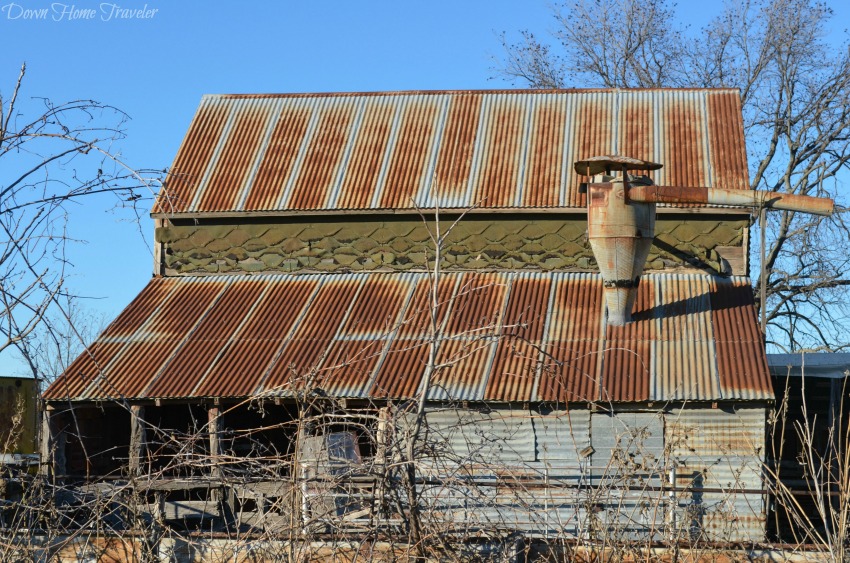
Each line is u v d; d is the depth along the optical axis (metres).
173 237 28.75
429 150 29.50
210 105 32.25
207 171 29.62
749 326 23.73
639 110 29.97
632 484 17.69
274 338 24.91
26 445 27.41
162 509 15.98
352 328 25.08
